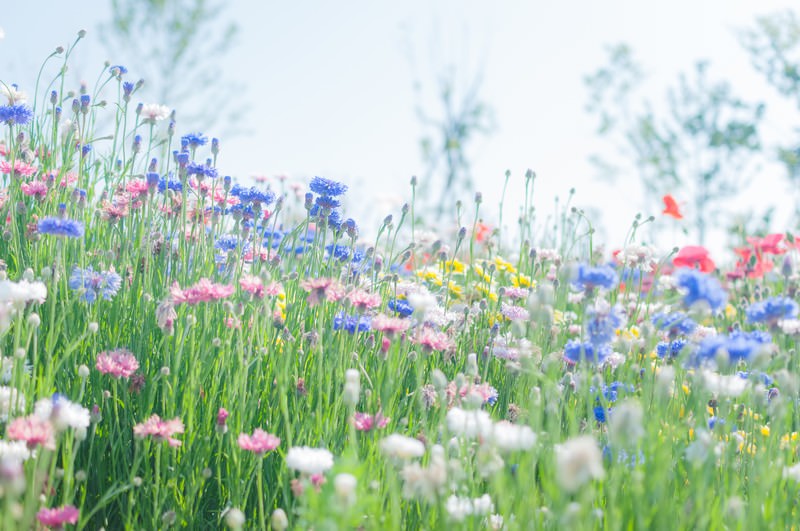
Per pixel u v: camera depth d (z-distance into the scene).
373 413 3.35
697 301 3.07
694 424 3.10
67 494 2.69
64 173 4.59
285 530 2.86
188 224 4.53
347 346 3.64
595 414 3.46
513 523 2.54
